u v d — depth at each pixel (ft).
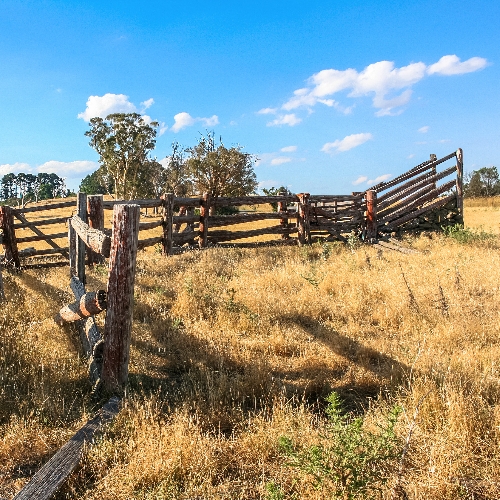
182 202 36.58
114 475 9.72
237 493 9.39
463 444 10.25
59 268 32.01
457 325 18.30
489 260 29.86
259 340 18.11
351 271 28.76
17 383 13.66
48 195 428.56
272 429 11.27
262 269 31.68
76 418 12.10
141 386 14.03
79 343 17.04
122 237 13.12
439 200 51.01
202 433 11.62
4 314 19.21
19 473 9.99
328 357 16.46
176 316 21.22
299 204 43.27
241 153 162.50
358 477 8.87
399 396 12.67
